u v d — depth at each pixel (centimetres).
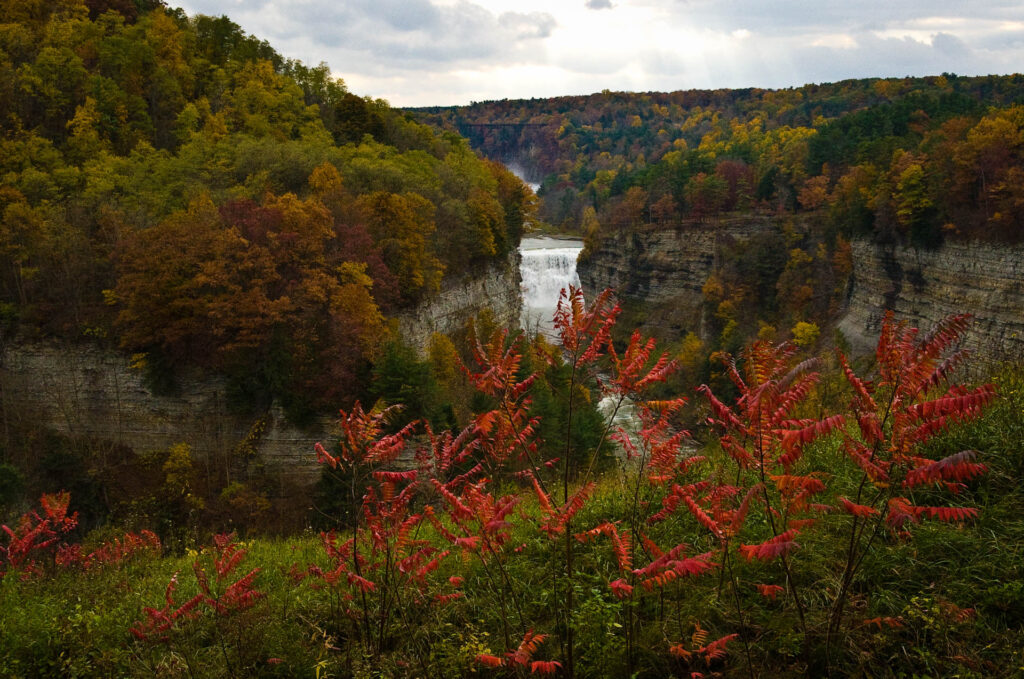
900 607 636
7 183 7375
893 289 10619
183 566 1109
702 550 756
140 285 5659
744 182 16600
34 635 848
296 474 5462
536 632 691
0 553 1209
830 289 12681
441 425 4497
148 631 771
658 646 641
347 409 5394
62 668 778
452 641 721
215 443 5725
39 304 6178
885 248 10656
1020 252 8488
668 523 836
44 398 6056
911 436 514
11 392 6044
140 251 5812
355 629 777
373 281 6431
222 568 802
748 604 675
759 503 809
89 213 6906
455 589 809
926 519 725
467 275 9412
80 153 8800
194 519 4769
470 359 8156
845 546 717
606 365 671
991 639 589
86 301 6162
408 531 671
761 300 13700
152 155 8862
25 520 1200
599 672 638
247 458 5559
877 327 10850
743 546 527
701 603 673
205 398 5853
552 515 605
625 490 952
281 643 756
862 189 11438
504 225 10781
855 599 649
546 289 16638
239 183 8319
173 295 5700
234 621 772
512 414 664
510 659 603
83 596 973
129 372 5975
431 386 4706
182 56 12600
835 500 780
